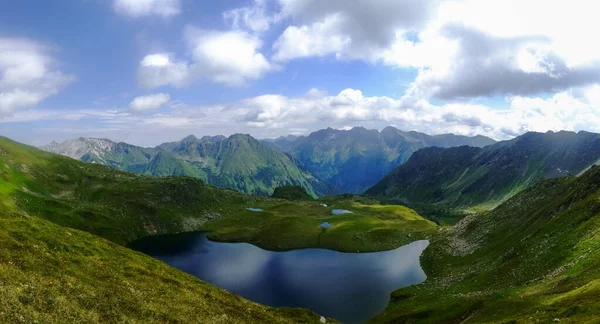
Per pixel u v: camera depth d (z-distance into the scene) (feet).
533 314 153.58
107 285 134.82
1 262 119.14
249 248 517.96
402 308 270.46
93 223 516.32
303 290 342.03
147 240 549.13
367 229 591.78
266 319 172.86
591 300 136.67
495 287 255.09
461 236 482.69
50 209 501.15
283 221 620.08
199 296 168.55
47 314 95.61
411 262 440.45
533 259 260.42
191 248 513.86
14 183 533.14
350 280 371.76
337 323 242.37
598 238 221.66
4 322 84.48
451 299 256.32
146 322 117.19
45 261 133.59
